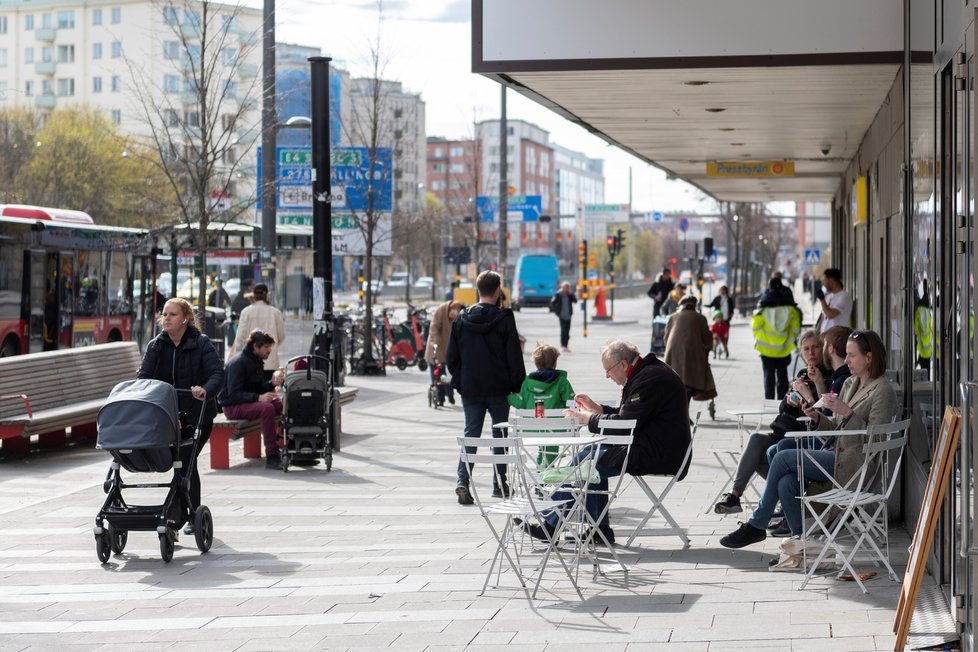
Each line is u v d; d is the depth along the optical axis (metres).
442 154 177.25
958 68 6.38
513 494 9.00
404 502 11.48
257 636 6.96
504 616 7.31
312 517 10.74
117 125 72.19
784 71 11.68
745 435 16.02
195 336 9.52
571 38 11.50
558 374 11.80
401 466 13.80
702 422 17.61
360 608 7.56
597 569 8.46
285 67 87.75
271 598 7.86
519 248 136.12
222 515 10.85
